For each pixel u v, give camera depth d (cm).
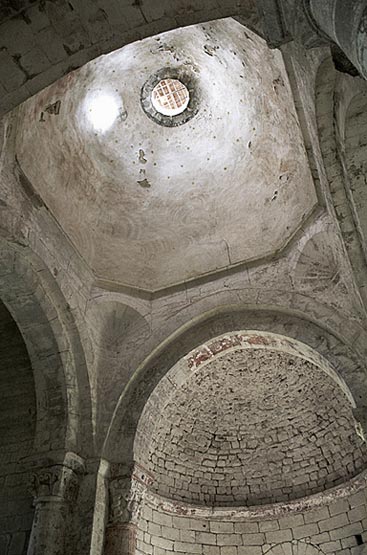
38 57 545
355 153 661
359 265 710
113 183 1109
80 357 981
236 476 1236
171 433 1205
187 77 1072
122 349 1041
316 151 765
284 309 965
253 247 1062
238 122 1057
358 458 1127
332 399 1171
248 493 1216
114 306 1065
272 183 1052
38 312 951
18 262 904
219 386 1245
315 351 905
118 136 1101
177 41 1009
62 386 954
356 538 1074
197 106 1086
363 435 788
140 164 1122
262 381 1232
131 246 1112
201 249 1101
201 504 1179
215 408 1254
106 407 971
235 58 975
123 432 953
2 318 1162
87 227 1076
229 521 1170
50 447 898
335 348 892
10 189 880
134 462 919
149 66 1062
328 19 350
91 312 1030
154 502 1112
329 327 902
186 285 1080
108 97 1066
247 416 1258
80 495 880
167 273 1101
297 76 746
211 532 1152
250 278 1031
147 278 1100
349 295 906
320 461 1185
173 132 1109
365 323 862
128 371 1007
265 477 1225
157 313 1059
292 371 1202
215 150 1098
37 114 941
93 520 848
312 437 1203
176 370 1013
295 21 408
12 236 866
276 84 925
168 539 1103
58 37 539
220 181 1103
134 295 1077
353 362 865
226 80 1029
